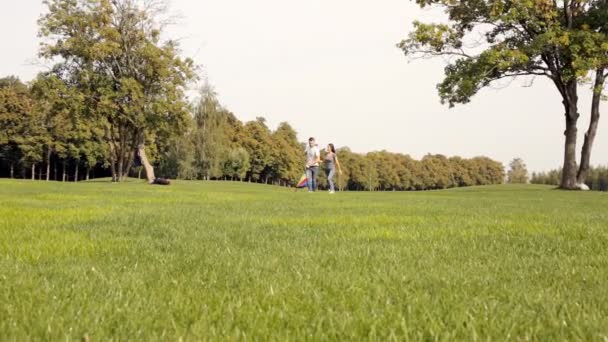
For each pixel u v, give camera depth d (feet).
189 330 8.14
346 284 11.83
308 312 9.44
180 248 18.13
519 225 26.14
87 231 22.81
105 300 10.19
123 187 92.43
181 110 151.23
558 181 376.27
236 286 11.78
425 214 34.91
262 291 11.09
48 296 10.47
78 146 254.06
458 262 15.29
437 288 11.57
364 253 16.75
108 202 46.52
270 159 357.00
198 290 11.14
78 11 143.64
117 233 22.43
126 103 149.07
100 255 16.38
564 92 117.80
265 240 20.34
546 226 25.72
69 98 143.33
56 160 279.90
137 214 32.42
